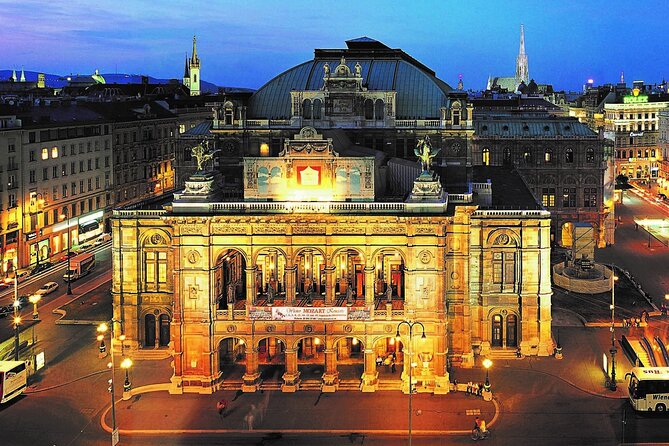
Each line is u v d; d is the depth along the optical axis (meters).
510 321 90.69
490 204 98.19
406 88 106.38
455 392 79.88
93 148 152.38
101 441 69.56
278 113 107.75
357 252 85.06
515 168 134.25
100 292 116.94
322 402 77.62
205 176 82.06
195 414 75.06
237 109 105.38
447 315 85.12
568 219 146.25
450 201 86.62
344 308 79.75
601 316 103.06
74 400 78.12
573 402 77.00
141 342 91.12
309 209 80.31
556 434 70.12
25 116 135.38
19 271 127.25
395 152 102.69
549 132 146.25
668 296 107.81
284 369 85.56
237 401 78.12
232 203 80.88
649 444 67.88
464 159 101.69
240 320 80.50
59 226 140.62
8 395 77.12
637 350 88.06
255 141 105.56
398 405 76.75
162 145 183.62
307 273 91.88
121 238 89.62
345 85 102.44
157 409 76.25
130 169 168.25
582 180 145.50
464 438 69.69
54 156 138.50
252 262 80.62
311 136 81.06
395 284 90.38
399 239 79.38
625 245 150.50
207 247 79.88
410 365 68.44
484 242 88.31
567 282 116.44
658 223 171.38
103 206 157.25
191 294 80.31
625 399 77.69
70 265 126.88
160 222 88.88
